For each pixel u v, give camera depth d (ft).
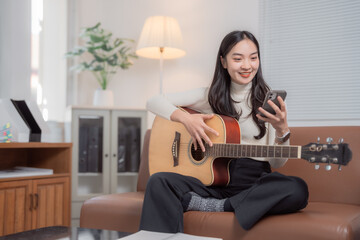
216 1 11.28
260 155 4.95
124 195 6.30
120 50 11.10
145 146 7.56
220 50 5.96
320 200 5.95
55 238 3.64
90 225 6.04
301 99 10.52
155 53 10.89
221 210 5.08
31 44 10.44
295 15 10.66
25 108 7.68
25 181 6.86
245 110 5.88
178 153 5.90
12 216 6.61
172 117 5.84
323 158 4.32
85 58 11.84
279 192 4.62
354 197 5.70
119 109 10.43
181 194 5.11
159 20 10.18
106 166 10.27
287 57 10.71
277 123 5.01
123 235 3.75
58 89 11.28
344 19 10.14
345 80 10.05
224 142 5.39
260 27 10.94
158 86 11.83
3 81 9.71
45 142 7.35
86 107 10.12
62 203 7.55
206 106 6.36
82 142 10.10
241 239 4.63
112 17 12.03
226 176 5.51
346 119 9.91
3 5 9.83
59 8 11.40
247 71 5.71
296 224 4.37
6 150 8.07
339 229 4.13
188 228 5.02
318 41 10.39
